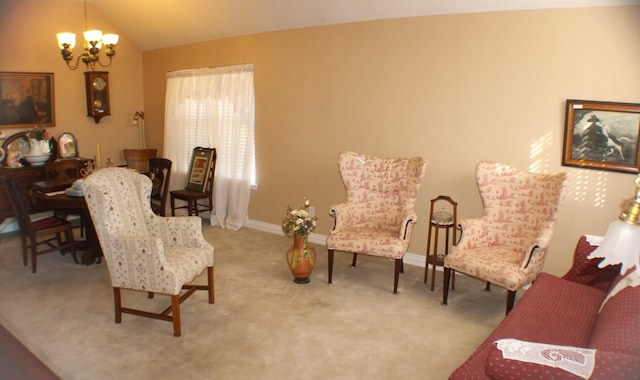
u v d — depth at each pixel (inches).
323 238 195.6
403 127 168.6
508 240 137.9
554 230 136.1
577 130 136.9
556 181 128.0
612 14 128.5
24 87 210.4
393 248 140.3
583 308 97.0
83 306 133.7
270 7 181.8
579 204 139.6
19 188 153.1
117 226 122.3
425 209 167.8
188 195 212.8
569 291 105.6
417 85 163.0
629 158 130.4
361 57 173.6
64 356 106.8
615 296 83.4
